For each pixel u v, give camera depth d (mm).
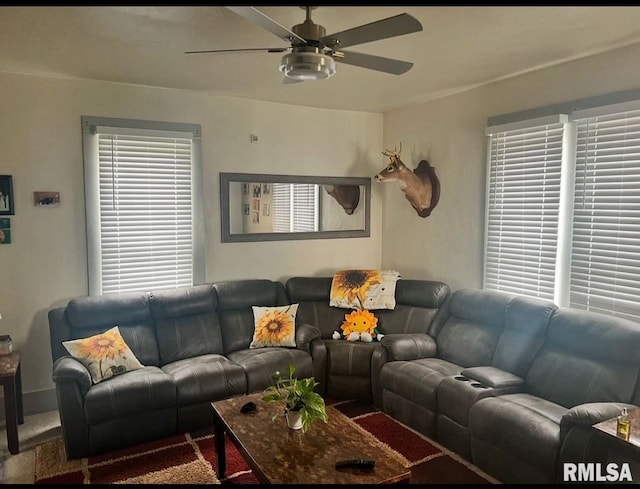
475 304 3953
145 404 3219
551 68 3584
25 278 3809
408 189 4734
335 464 2266
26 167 3756
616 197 3227
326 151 5137
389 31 2117
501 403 2895
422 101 4777
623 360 2848
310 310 4629
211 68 3574
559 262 3613
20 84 3695
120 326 3834
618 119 3201
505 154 4008
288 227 4977
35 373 3867
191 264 4484
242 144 4648
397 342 3928
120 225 4145
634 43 3053
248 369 3654
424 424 3395
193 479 2850
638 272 3111
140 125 4141
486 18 2605
